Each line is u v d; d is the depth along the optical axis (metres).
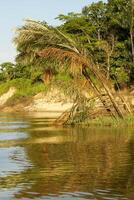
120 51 69.88
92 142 26.47
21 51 40.22
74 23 76.38
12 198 13.26
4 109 86.44
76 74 38.91
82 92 39.81
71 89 39.56
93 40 72.12
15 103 87.00
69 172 17.00
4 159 20.23
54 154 21.67
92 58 41.25
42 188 14.39
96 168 17.75
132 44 67.62
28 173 16.91
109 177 15.98
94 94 40.19
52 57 38.72
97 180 15.49
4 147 24.67
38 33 39.00
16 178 16.02
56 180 15.59
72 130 35.00
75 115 40.28
